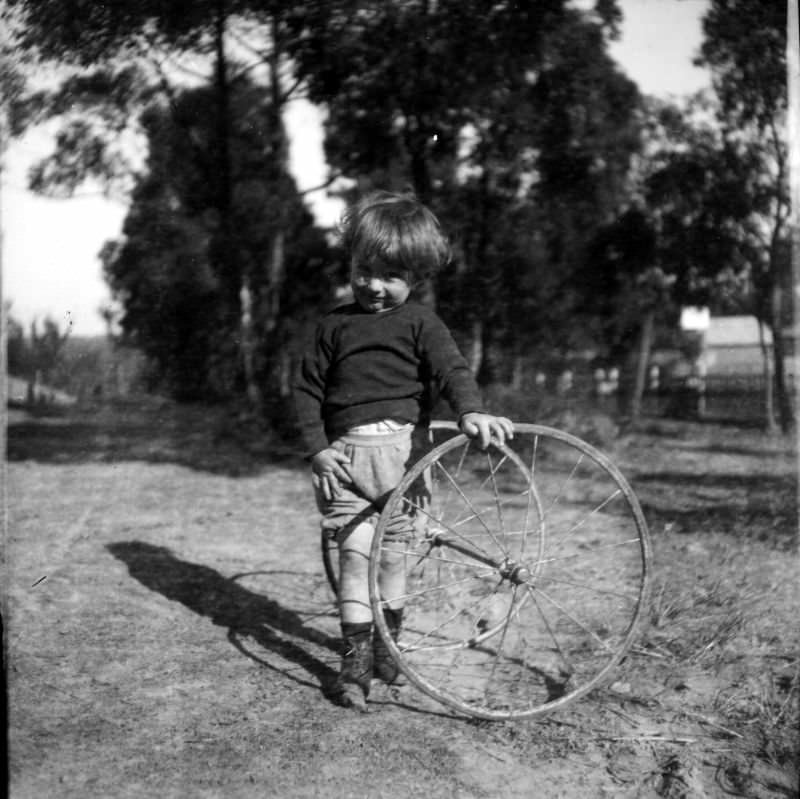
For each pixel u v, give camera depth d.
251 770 2.06
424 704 2.43
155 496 5.37
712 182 6.30
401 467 2.48
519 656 2.76
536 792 1.96
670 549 3.95
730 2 4.30
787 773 2.02
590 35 5.42
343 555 2.48
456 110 6.47
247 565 3.90
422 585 3.38
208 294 6.91
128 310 6.66
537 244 7.42
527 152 6.85
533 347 7.96
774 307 7.02
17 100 3.59
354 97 6.25
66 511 4.89
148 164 5.47
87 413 6.63
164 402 6.98
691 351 8.78
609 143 6.55
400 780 2.01
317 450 2.49
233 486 5.74
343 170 7.06
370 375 2.48
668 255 7.10
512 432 2.29
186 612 3.23
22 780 2.00
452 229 7.34
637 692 2.46
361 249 2.47
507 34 5.66
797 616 3.00
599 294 7.62
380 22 5.46
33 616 3.14
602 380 8.46
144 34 4.16
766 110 5.21
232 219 6.60
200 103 5.41
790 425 7.29
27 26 3.42
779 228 6.39
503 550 2.56
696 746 2.16
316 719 2.34
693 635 2.85
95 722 2.31
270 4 4.84
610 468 2.34
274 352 7.50
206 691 2.53
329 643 2.93
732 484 5.75
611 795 1.95
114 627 3.05
